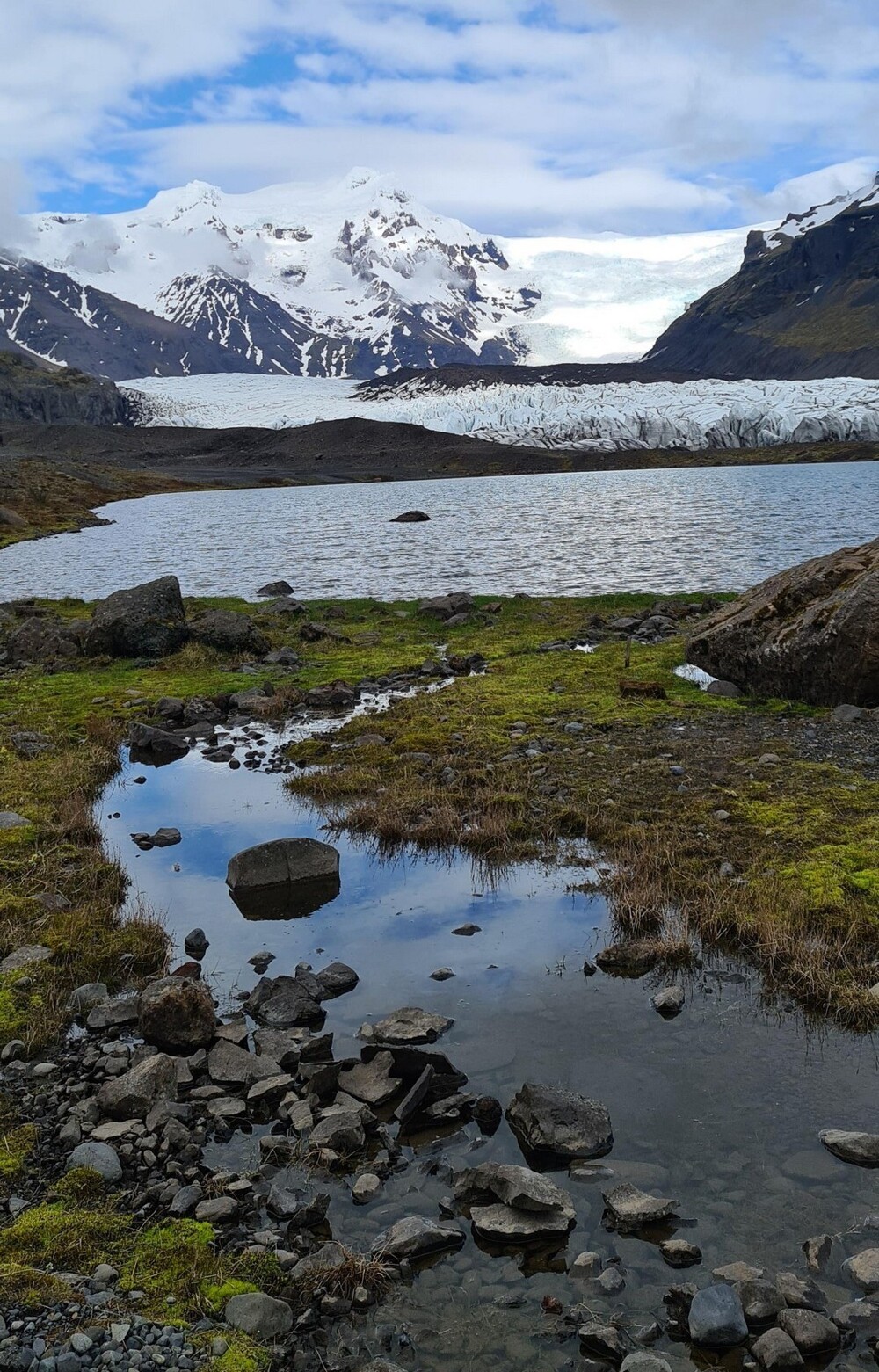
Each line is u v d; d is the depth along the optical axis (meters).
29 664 28.27
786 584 21.94
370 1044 8.82
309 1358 5.68
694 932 11.08
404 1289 6.20
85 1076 8.66
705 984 10.01
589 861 13.15
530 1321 5.93
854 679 18.91
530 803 15.03
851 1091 8.09
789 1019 9.29
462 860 13.45
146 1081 8.16
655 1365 5.45
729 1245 6.45
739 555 51.06
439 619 33.72
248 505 129.00
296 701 22.58
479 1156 7.48
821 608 19.69
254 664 27.02
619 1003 9.67
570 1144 7.39
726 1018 9.33
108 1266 6.32
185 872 13.34
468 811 14.89
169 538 77.75
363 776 16.61
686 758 16.83
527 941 11.09
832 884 11.52
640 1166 7.20
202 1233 6.60
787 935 10.47
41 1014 9.61
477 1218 6.68
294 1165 7.38
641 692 21.41
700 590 39.44
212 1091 8.33
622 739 18.17
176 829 14.91
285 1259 6.38
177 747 19.25
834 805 14.13
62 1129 7.86
